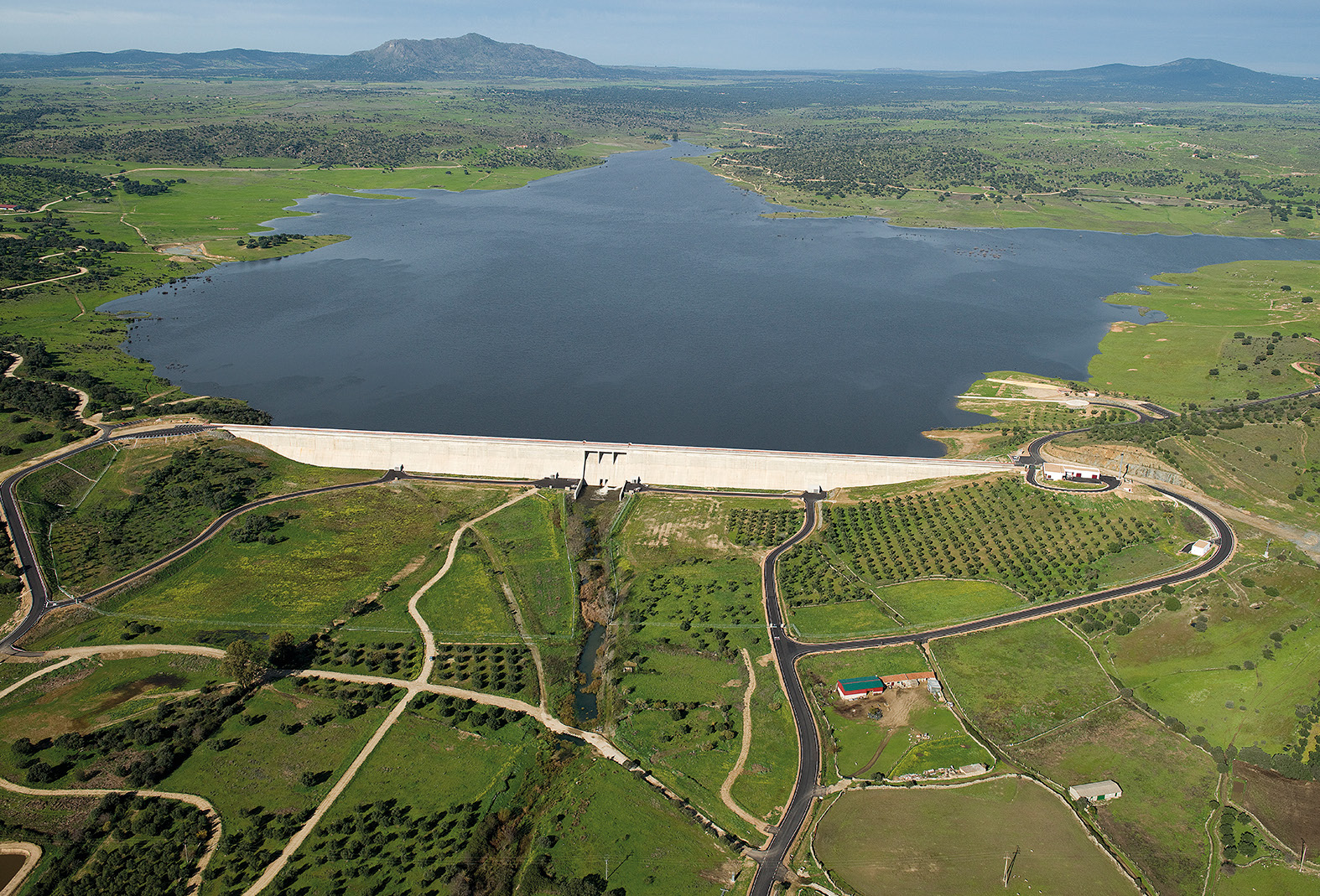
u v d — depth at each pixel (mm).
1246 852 158250
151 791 172375
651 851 160000
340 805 169875
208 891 151375
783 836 163250
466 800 171875
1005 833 162625
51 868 155125
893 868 155750
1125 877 153875
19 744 182000
